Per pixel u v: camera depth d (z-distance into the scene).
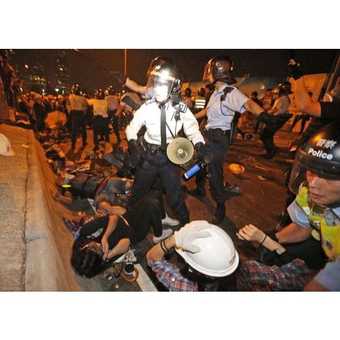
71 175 3.79
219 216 3.16
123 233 2.13
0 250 1.74
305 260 1.71
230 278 1.52
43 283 1.49
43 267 1.62
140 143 2.47
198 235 1.48
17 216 2.16
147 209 2.43
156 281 1.77
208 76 3.08
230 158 6.58
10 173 3.06
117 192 2.95
